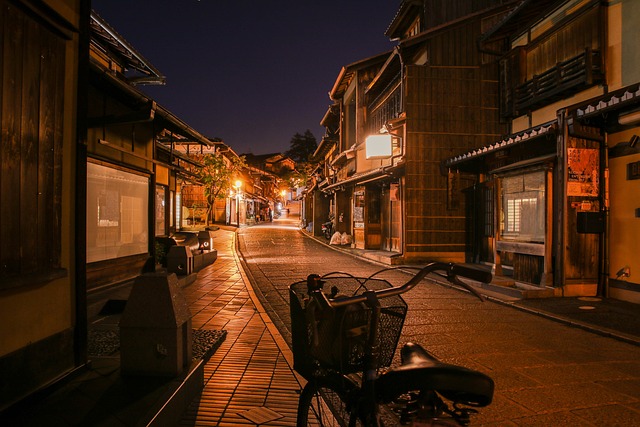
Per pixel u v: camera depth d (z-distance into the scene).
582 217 9.20
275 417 3.74
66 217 4.02
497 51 14.99
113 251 9.49
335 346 2.35
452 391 1.90
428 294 9.87
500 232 11.28
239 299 9.19
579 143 9.34
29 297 3.49
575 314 7.72
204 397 4.17
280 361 5.24
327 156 33.09
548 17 12.11
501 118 14.75
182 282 10.48
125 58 13.91
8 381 3.22
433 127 15.12
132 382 3.84
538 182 9.94
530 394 4.43
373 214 20.34
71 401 3.46
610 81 9.72
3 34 3.23
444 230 15.09
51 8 3.67
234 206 43.94
